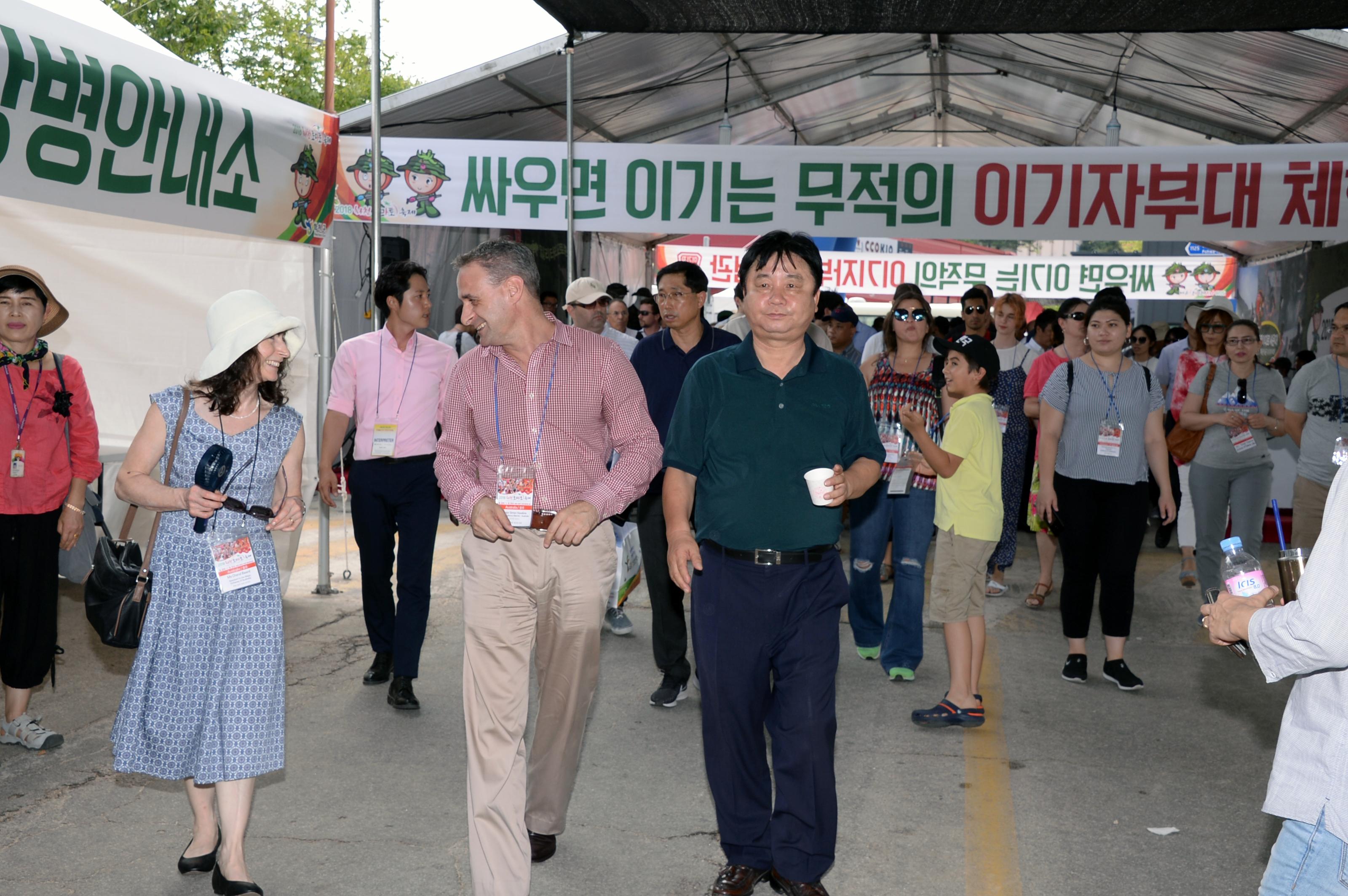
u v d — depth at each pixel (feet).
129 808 13.50
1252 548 22.70
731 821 11.00
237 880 10.96
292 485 11.59
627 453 11.28
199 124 19.42
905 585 19.16
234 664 10.84
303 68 98.37
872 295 57.67
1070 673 19.67
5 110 15.69
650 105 42.78
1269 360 55.83
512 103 38.09
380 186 22.75
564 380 11.16
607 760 15.35
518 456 11.17
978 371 16.43
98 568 10.91
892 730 16.78
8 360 15.11
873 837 12.84
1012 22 20.38
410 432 17.40
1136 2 18.78
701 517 10.92
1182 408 23.27
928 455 16.17
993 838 12.83
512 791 10.68
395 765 14.98
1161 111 43.73
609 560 11.38
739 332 21.08
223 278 22.99
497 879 10.48
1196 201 30.17
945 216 30.91
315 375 24.63
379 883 11.54
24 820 13.05
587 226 31.14
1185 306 64.59
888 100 51.80
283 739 11.18
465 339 34.09
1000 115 54.03
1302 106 38.09
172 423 10.94
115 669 19.57
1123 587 19.03
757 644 10.60
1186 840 12.84
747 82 42.22
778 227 31.09
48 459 15.34
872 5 19.66
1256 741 16.44
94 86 17.11
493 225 31.17
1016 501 24.68
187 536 10.87
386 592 18.38
